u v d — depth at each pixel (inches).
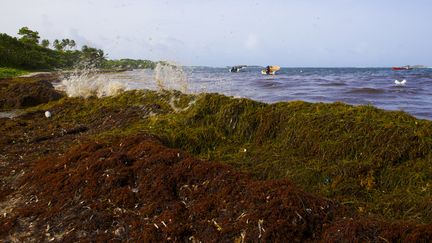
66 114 456.1
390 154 227.5
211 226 164.9
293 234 154.6
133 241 167.0
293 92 741.9
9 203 216.2
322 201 171.5
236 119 305.7
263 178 233.3
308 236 157.1
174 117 339.9
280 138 277.9
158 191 191.8
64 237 175.2
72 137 349.4
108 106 446.3
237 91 713.0
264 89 818.2
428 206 181.8
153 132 294.8
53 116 458.0
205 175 197.3
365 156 233.8
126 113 394.3
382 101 590.2
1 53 2128.4
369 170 220.7
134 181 206.1
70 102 507.5
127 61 2655.0
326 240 150.6
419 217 178.7
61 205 198.7
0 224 191.8
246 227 158.2
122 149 250.1
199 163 205.9
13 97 616.1
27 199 216.2
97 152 238.4
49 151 307.7
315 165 236.4
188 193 189.9
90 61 1021.2
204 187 189.6
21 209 202.4
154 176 201.9
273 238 152.6
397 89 799.7
